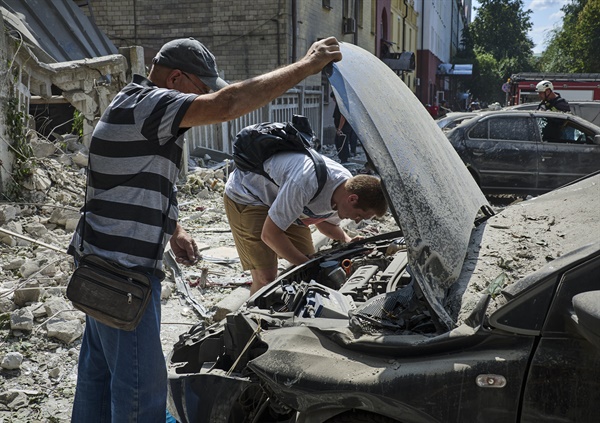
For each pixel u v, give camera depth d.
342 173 3.64
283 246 3.63
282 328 2.70
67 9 12.62
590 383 2.09
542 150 9.93
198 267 6.30
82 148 9.62
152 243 2.55
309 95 19.05
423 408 2.20
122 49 9.94
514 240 2.87
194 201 9.56
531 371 2.14
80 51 12.03
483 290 2.49
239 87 2.43
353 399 2.29
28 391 3.78
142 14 18.06
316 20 19.64
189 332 3.26
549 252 2.71
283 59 17.53
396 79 3.30
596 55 47.03
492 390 2.15
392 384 2.23
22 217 7.08
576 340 2.12
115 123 2.50
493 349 2.21
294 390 2.41
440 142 3.25
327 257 3.81
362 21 25.55
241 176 4.16
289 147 3.77
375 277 3.35
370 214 3.52
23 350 4.26
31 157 7.75
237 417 2.74
